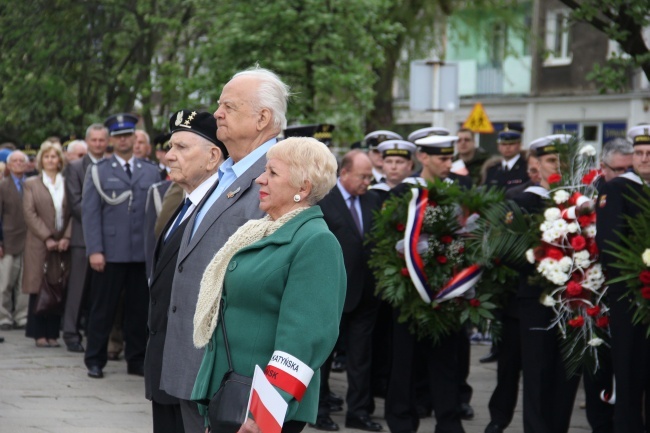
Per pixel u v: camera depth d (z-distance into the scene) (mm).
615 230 7781
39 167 13898
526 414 8359
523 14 31688
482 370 12984
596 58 30828
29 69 26875
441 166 9703
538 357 8297
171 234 6301
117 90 28094
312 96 17531
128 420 9422
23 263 14242
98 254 11609
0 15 26859
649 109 29250
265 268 4750
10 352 13234
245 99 5621
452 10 22672
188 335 5684
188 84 18219
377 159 13023
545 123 32688
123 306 12938
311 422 4754
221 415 4695
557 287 8125
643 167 7930
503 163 13977
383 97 22562
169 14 26188
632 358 7820
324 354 4648
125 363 12734
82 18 27156
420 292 8453
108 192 11727
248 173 5656
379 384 10328
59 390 10797
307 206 4918
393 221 8703
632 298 7746
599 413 8977
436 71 14484
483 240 8297
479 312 8461
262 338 4758
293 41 17281
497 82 34250
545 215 8094
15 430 8781
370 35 18125
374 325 9609
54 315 13875
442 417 8781
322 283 4680
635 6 11250
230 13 17562
